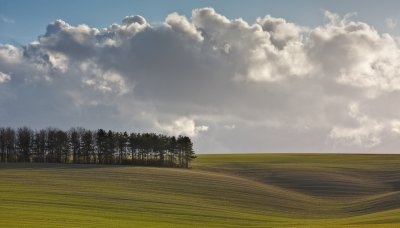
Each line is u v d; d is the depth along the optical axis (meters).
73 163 122.25
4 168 101.62
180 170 107.44
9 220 51.19
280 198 83.75
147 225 53.19
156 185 84.50
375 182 106.38
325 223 60.12
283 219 65.25
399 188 99.12
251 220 61.97
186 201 72.50
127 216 58.72
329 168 122.44
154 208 65.25
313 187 99.06
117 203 67.00
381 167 125.44
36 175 90.25
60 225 49.59
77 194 71.81
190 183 88.56
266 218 64.81
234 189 86.38
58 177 88.44
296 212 74.31
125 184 83.62
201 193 80.44
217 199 77.00
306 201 85.00
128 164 125.50
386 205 77.44
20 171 96.00
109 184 82.81
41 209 59.41
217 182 92.00
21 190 73.12
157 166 123.31
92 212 59.72
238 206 73.44
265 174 112.88
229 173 114.69
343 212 76.19
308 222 62.50
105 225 51.34
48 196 69.06
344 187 99.44
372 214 68.94
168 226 53.34
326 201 87.19
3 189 73.56
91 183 83.00
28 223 49.75
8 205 61.06
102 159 129.12
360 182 105.06
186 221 58.12
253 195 83.00
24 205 61.56
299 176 109.62
